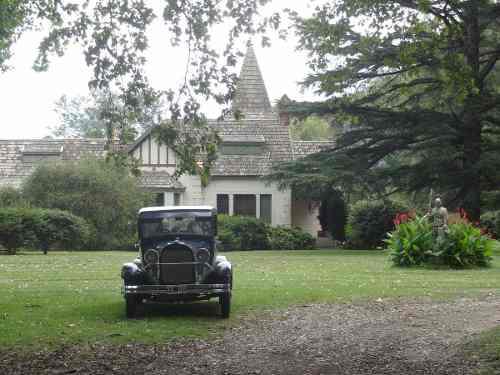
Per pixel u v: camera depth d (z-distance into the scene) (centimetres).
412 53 1336
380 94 3266
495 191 3394
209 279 1226
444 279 1836
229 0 1194
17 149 4481
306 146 4625
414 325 1106
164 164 4228
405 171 3247
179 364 865
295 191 3378
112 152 1286
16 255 2966
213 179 4262
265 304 1369
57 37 1252
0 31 1927
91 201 3531
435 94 3297
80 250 3566
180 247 1210
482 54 3097
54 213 3044
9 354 924
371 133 3284
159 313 1280
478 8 2786
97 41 1233
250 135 4419
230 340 1016
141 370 835
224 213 4269
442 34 1314
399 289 1602
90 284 1745
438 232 2223
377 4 1315
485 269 2155
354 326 1112
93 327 1120
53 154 4422
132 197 3647
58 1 1255
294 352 928
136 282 1216
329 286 1669
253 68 5369
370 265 2366
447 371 802
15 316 1220
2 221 2967
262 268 2264
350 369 826
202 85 1219
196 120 1227
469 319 1149
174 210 1270
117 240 3616
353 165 3234
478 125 3206
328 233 4434
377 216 3594
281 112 3388
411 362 854
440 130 3152
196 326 1134
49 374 818
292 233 3912
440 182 3225
